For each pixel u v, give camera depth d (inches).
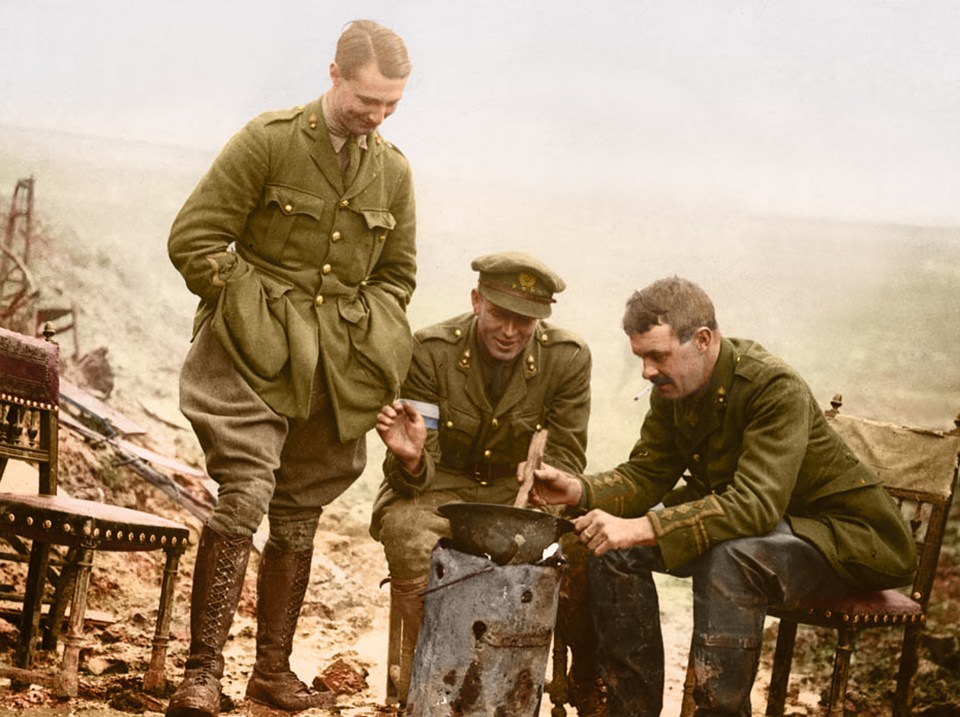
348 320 169.3
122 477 239.8
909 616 169.0
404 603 166.2
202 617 157.0
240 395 162.1
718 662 146.0
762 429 154.1
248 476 159.5
